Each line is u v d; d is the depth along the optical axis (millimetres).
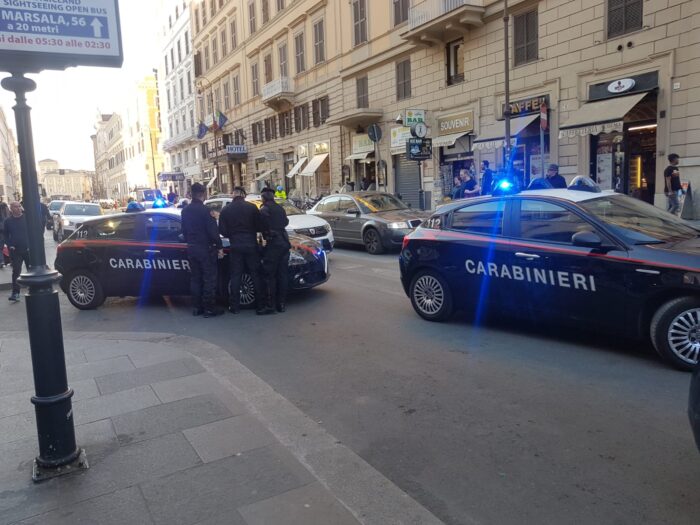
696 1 12633
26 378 4965
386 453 3521
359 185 25734
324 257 8602
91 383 4711
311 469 3256
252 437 3641
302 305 8031
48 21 3012
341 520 2725
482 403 4246
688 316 4613
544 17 16266
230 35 41062
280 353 5766
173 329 7047
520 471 3238
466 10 17781
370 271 10898
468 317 6910
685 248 4809
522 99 17234
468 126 19531
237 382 4828
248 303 8031
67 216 20828
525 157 17641
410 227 13078
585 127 14391
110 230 8562
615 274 4977
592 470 3213
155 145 80438
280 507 2842
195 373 4934
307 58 30234
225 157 41000
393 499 2951
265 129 36875
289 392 4637
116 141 103938
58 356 3227
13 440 3686
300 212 13688
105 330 7199
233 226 7492
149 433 3721
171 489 3029
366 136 25469
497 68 18125
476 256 6152
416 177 22688
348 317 7203
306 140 31406
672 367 4793
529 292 5691
